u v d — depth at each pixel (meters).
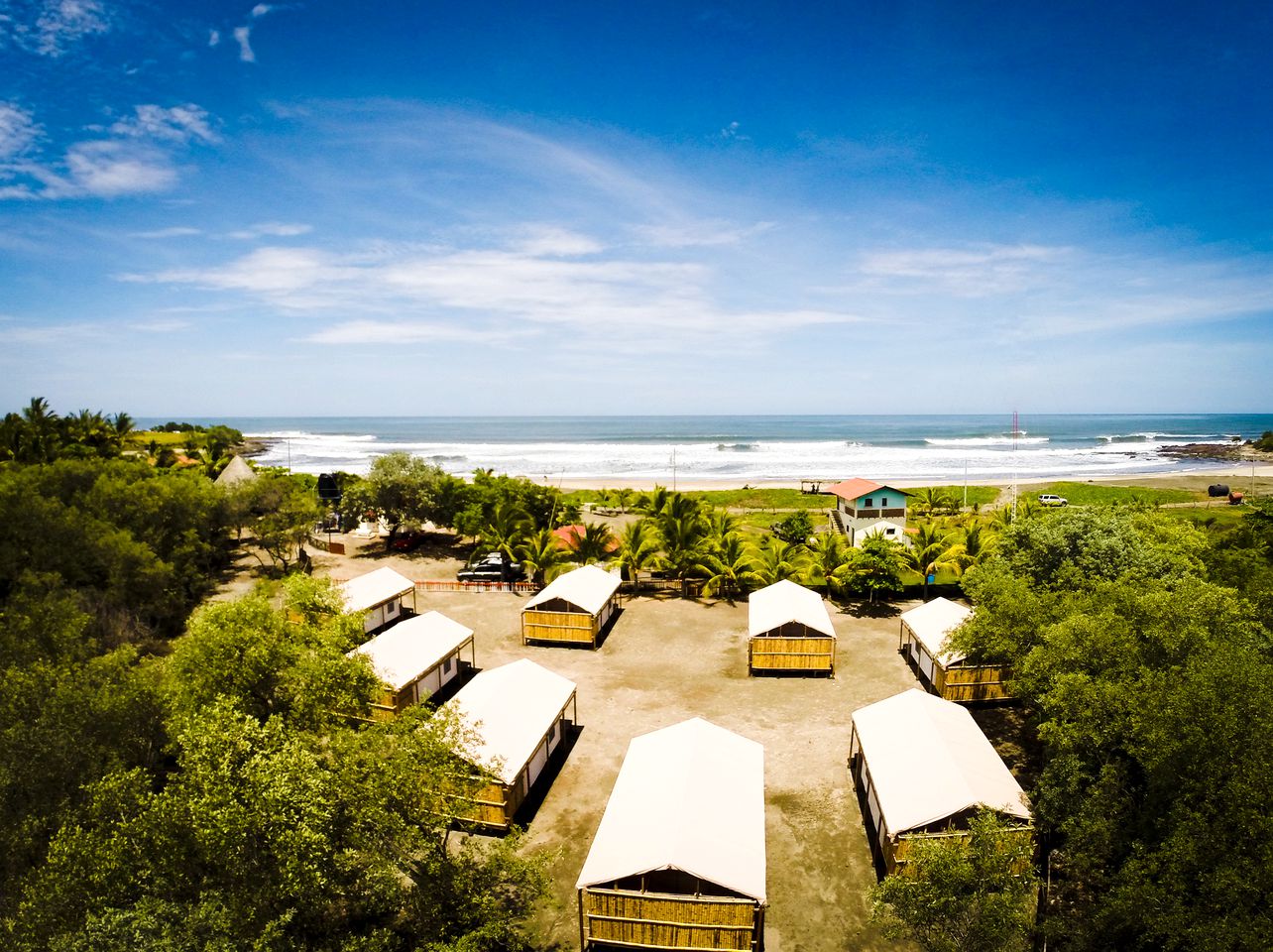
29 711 17.12
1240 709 13.11
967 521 63.53
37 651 22.20
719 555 44.06
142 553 33.44
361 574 49.31
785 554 44.44
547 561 45.09
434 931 14.18
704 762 20.00
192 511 43.03
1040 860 18.83
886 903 14.70
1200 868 12.20
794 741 26.55
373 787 13.31
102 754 16.53
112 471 45.84
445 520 55.22
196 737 13.16
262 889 11.85
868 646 36.03
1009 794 19.05
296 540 48.72
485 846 20.47
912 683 31.59
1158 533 31.08
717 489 105.06
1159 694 14.48
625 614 41.69
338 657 18.11
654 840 17.23
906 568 47.09
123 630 30.02
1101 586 21.48
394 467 54.75
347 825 13.09
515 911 15.53
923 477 121.00
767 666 32.38
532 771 23.41
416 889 14.41
